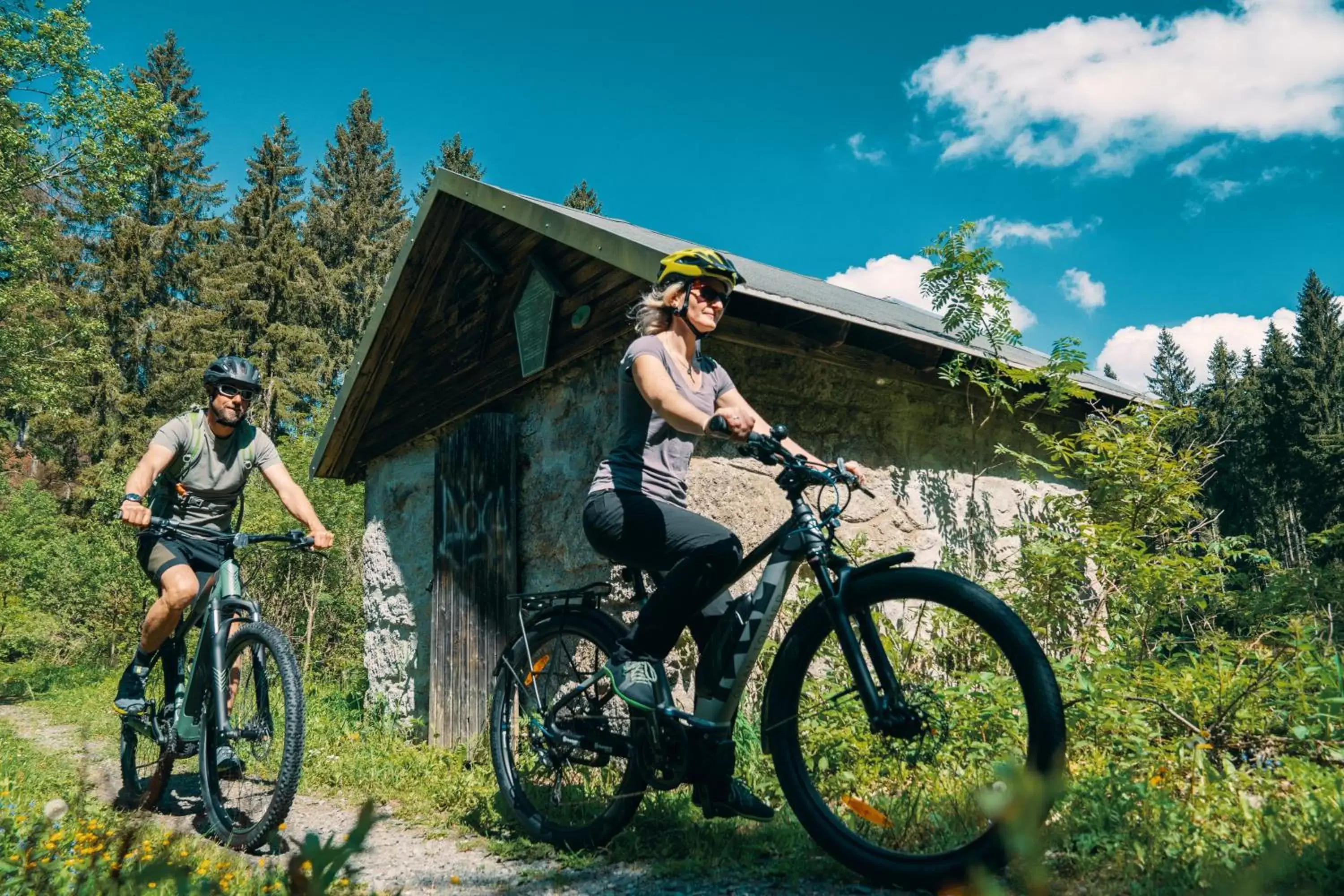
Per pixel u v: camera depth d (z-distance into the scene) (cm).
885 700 252
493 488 605
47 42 1852
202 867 240
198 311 3672
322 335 3934
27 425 3762
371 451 820
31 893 183
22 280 1928
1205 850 238
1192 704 381
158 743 393
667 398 268
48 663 1552
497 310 661
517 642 358
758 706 456
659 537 284
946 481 602
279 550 1227
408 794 454
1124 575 507
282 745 337
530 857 321
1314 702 355
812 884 259
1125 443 543
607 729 313
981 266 576
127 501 372
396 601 762
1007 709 298
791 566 272
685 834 312
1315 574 485
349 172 4834
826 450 537
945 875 231
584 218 573
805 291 565
